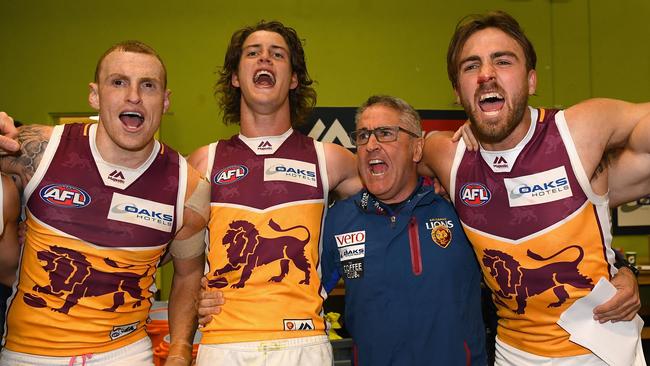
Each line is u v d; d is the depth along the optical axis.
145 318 1.86
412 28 4.80
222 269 1.89
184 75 4.57
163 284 4.44
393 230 1.94
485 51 1.77
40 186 1.71
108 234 1.73
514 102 1.73
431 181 2.14
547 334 1.77
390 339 1.85
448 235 1.94
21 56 4.47
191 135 4.57
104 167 1.78
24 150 1.74
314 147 2.12
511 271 1.78
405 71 4.78
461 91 1.84
